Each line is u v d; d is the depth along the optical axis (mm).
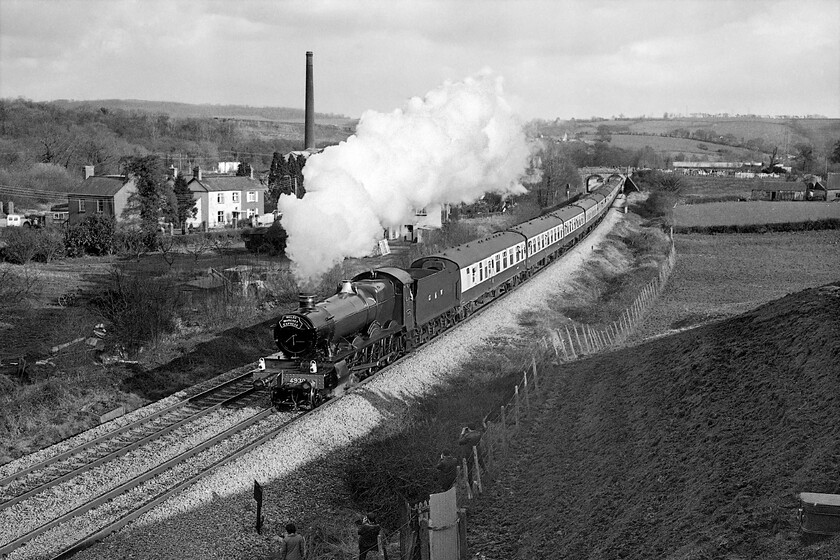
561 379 28000
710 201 108875
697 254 69000
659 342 28891
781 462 14922
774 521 12789
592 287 50406
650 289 46781
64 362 28188
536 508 18219
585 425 22484
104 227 61219
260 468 20156
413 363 29406
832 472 13461
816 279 53719
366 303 26812
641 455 18641
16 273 47938
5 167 111875
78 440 22297
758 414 17984
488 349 32938
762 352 21875
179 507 18016
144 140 164375
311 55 84812
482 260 39688
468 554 16531
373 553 16703
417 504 18766
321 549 16844
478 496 19281
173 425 23156
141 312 31891
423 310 31797
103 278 48250
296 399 24188
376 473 20625
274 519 18094
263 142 196125
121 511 17938
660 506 15711
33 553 16141
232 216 85125
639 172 126562
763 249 71500
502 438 21938
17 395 24938
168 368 29422
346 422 23438
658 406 21359
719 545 12641
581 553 15180
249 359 31516
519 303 42000
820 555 11250
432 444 22234
